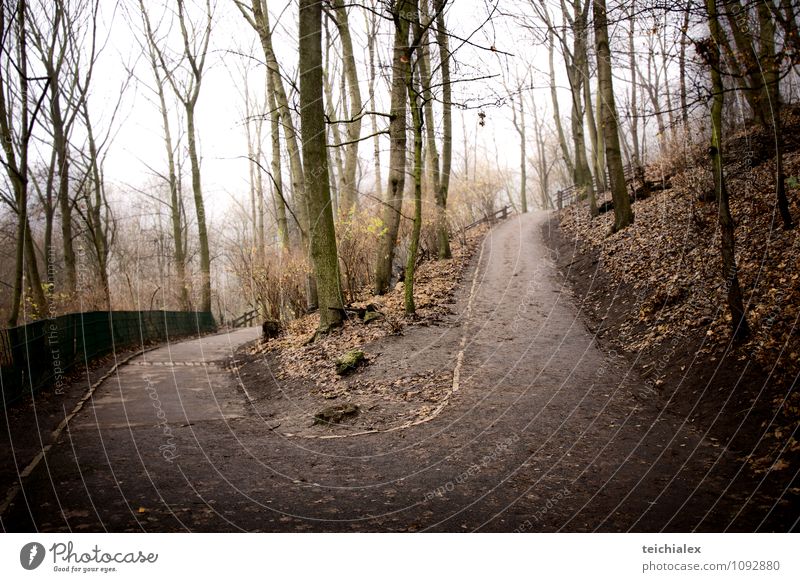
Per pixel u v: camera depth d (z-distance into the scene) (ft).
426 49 54.85
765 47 36.45
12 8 30.37
